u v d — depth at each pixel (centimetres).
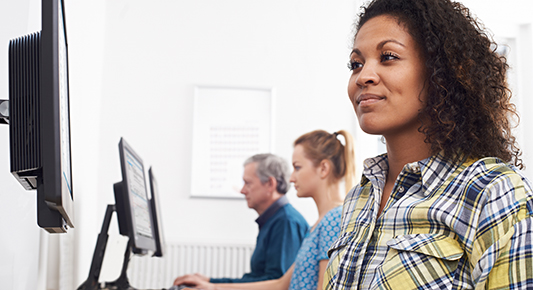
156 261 277
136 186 162
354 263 64
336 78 314
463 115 61
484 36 67
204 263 282
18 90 68
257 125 305
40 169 67
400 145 66
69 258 175
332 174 163
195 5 313
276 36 315
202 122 302
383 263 59
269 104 308
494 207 53
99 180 288
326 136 168
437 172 61
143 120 299
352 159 166
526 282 49
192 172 296
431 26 63
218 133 302
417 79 63
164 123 300
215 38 311
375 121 64
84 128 216
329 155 163
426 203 58
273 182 236
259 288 183
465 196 56
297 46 315
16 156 67
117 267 169
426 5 65
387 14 66
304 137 169
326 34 317
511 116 69
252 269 223
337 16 319
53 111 63
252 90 308
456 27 63
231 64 310
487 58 65
